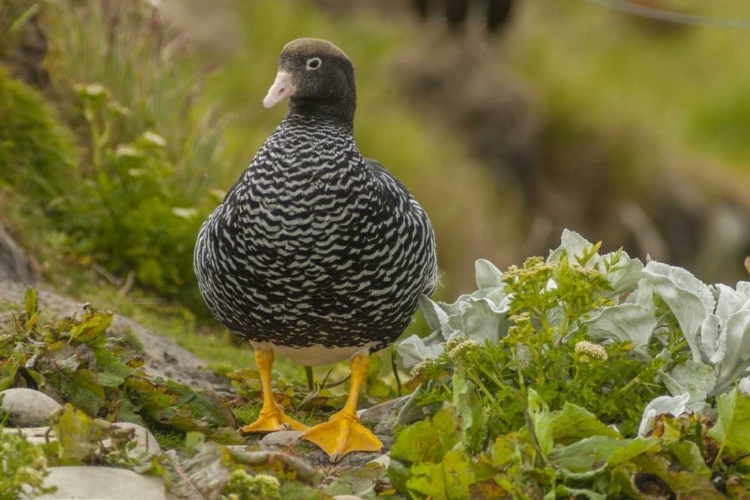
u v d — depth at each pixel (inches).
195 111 714.2
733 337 272.7
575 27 1211.2
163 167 542.9
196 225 529.0
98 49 604.1
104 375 280.8
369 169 289.7
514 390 246.8
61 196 522.9
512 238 920.9
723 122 1147.3
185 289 525.0
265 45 941.2
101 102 544.1
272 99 294.0
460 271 831.1
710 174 1042.7
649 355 286.8
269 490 229.1
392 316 295.7
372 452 292.7
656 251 958.4
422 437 249.6
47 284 463.5
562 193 999.6
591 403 269.7
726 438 250.2
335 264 279.7
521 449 241.1
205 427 284.5
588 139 1016.2
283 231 277.7
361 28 1051.3
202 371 406.6
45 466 222.8
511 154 1000.9
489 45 1072.2
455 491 232.5
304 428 309.3
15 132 514.3
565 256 283.0
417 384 315.0
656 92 1153.4
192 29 891.4
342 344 299.9
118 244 518.0
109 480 231.0
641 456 240.8
